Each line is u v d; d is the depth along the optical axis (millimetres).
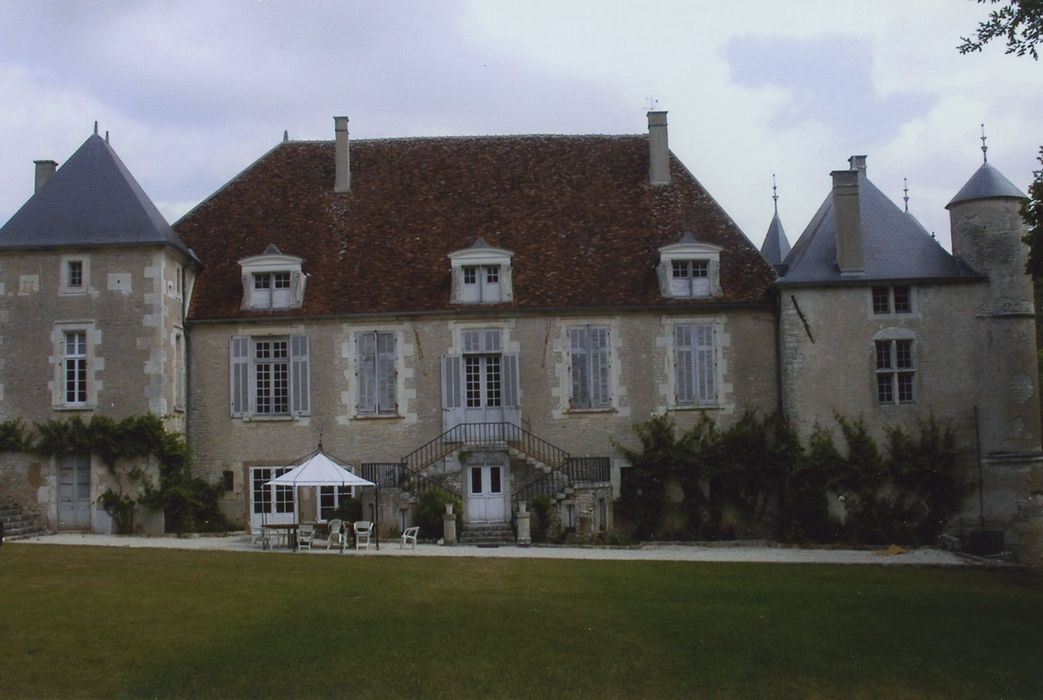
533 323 25562
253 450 25422
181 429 25094
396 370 25484
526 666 11820
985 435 24781
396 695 10828
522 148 29703
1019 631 13867
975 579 18875
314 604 14469
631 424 25391
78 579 15867
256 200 28312
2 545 19922
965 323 25078
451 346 25531
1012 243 25125
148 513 23734
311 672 11422
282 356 25688
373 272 26266
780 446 24750
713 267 25719
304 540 21422
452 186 28594
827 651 12680
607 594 15664
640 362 25516
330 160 29484
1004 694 11250
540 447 25250
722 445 25078
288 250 26906
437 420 25359
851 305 25094
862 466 24469
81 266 24234
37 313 24172
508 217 27594
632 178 28594
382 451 25344
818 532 24297
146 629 12883
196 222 27781
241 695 10711
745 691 11219
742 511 24969
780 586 17000
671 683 11398
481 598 15094
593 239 26922
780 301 25359
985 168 25672
